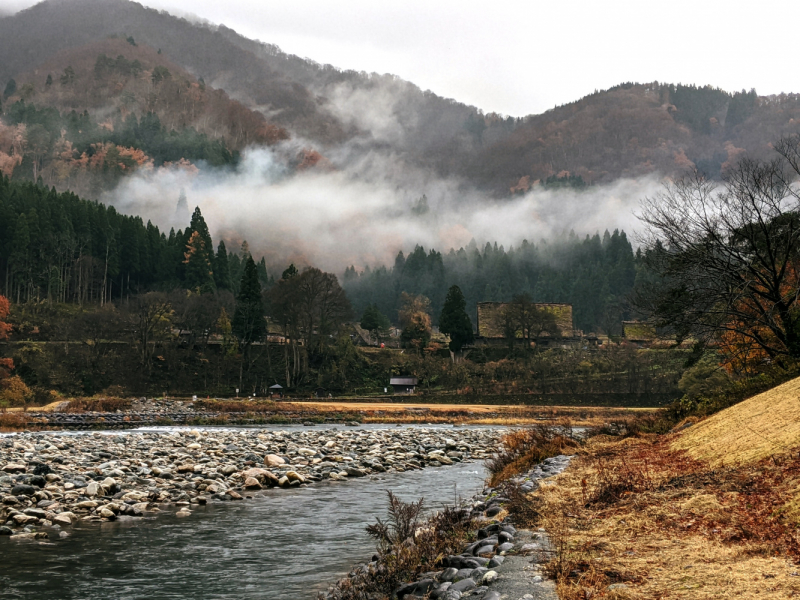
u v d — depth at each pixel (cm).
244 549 1505
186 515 1888
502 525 1251
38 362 9231
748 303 3219
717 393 3098
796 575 764
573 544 1028
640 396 8638
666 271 3247
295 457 3170
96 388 9200
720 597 716
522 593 804
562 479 1773
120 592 1179
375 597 1019
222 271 16762
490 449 3972
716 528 1034
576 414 7375
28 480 2156
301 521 1822
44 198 15512
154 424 6059
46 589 1192
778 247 3014
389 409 7231
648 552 946
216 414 6731
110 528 1712
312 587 1208
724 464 1468
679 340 3494
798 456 1279
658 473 1597
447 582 940
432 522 1480
